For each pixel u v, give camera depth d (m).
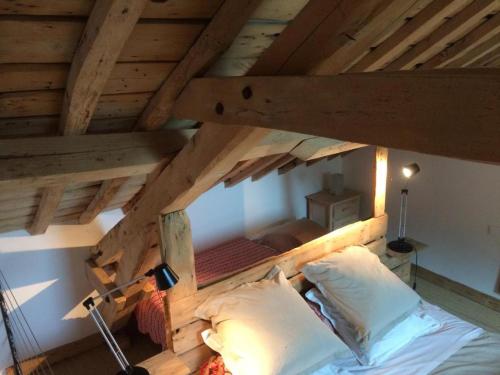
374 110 0.84
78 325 3.01
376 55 1.84
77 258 2.87
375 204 3.19
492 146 0.66
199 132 1.57
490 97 0.65
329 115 0.95
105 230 2.95
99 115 1.58
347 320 2.47
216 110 1.35
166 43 1.30
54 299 2.85
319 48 1.05
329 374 2.19
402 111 0.79
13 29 1.06
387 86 0.80
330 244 2.92
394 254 3.34
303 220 3.96
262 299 2.30
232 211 3.63
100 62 1.19
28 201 2.11
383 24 1.03
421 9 1.63
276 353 2.02
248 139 1.40
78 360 2.97
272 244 3.61
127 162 1.67
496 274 3.46
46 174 1.50
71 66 1.25
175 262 2.08
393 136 0.81
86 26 1.11
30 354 2.84
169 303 2.13
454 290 3.79
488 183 3.35
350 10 0.94
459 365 2.29
